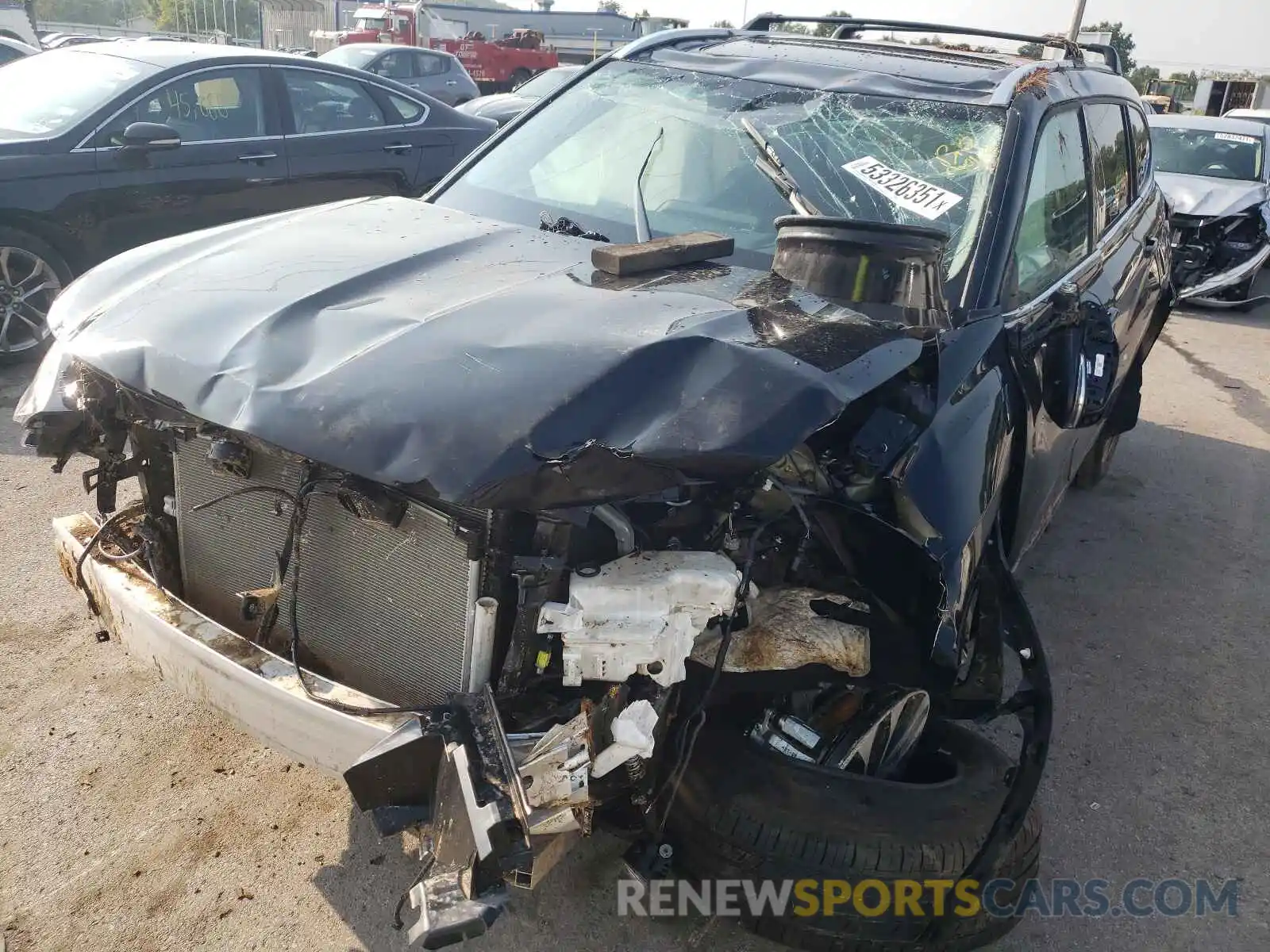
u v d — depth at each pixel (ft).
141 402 7.79
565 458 5.93
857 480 7.24
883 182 9.87
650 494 6.31
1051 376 9.63
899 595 7.25
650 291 7.86
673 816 7.19
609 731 6.19
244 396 6.63
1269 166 34.73
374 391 6.37
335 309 7.43
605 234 10.05
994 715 7.56
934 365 7.83
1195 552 15.55
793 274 8.50
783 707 7.77
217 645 7.00
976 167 9.84
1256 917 8.61
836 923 6.91
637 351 6.58
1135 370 16.07
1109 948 8.20
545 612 6.27
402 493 6.42
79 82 20.54
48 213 18.90
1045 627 13.08
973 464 7.54
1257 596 14.28
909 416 7.48
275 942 7.64
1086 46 15.74
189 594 8.20
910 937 6.97
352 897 8.07
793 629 7.32
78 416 8.34
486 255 8.70
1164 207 17.47
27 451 15.72
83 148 19.21
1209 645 12.92
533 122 11.98
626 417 6.23
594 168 10.96
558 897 8.25
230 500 7.58
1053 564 14.85
